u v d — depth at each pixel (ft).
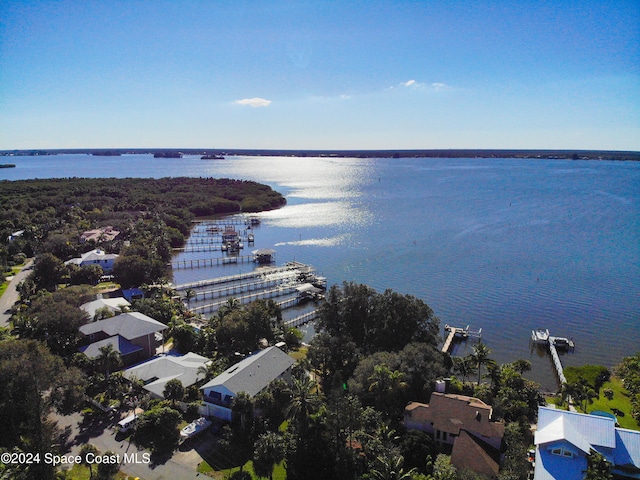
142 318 238.07
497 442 152.46
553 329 294.66
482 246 492.54
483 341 280.51
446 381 193.26
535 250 472.03
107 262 385.50
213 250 524.52
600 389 215.31
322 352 210.18
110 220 568.82
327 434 144.15
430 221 633.20
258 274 417.49
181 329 238.48
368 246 508.53
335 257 469.57
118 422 168.66
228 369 195.93
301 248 514.68
